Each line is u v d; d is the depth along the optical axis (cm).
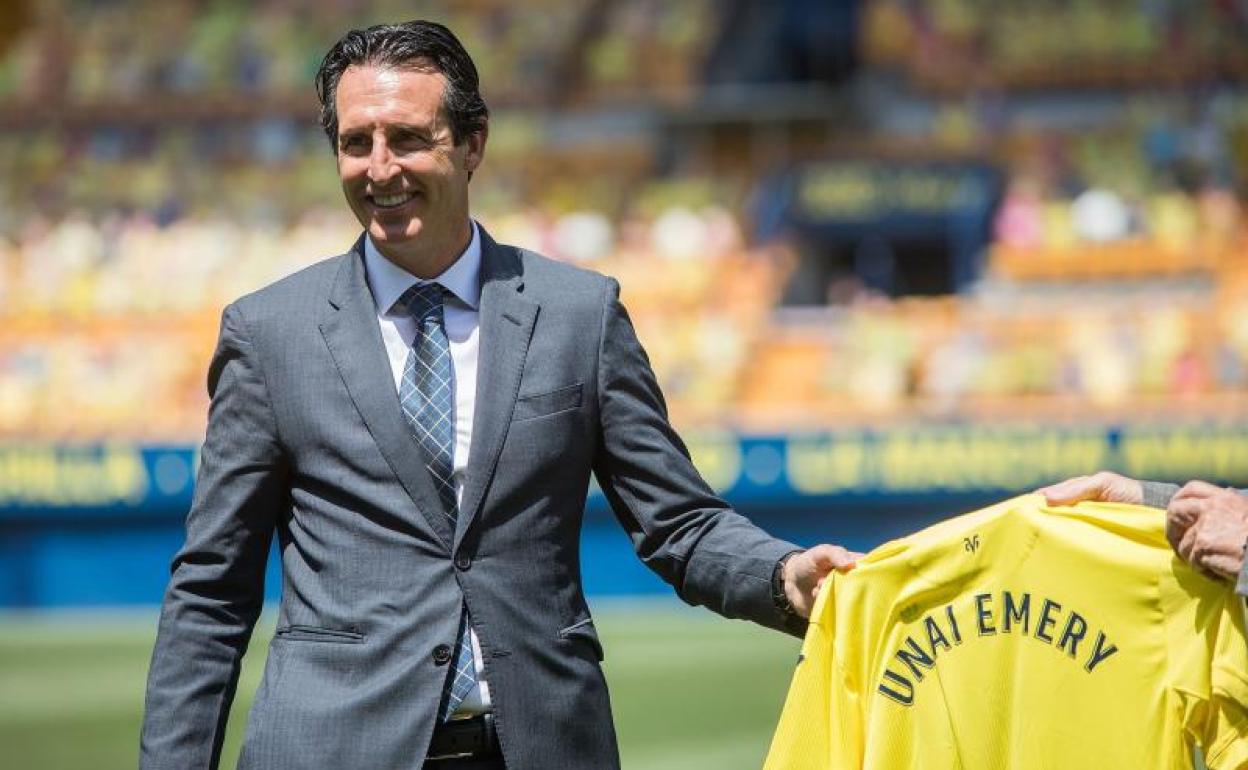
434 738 447
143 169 3059
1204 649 450
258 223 2902
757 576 479
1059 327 2388
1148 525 458
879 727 467
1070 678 461
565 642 461
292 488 470
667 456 484
